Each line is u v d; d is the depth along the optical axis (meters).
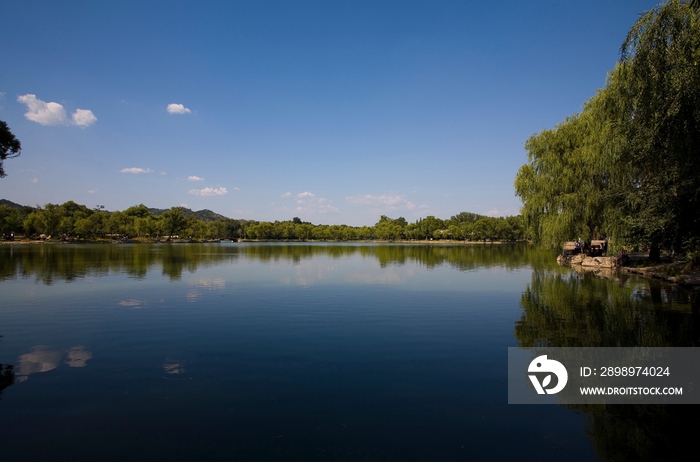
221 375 9.77
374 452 6.48
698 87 12.26
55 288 24.08
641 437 7.00
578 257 44.53
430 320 15.95
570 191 37.53
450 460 6.26
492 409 8.02
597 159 31.53
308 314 17.02
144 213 156.38
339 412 7.85
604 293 22.41
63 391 8.77
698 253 23.20
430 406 8.12
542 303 19.53
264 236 180.62
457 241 173.62
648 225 21.52
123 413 7.77
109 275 30.86
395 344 12.45
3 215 94.12
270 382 9.33
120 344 12.41
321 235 193.75
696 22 12.72
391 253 72.62
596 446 6.69
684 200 16.70
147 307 18.44
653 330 14.06
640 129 15.37
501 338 13.16
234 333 13.76
